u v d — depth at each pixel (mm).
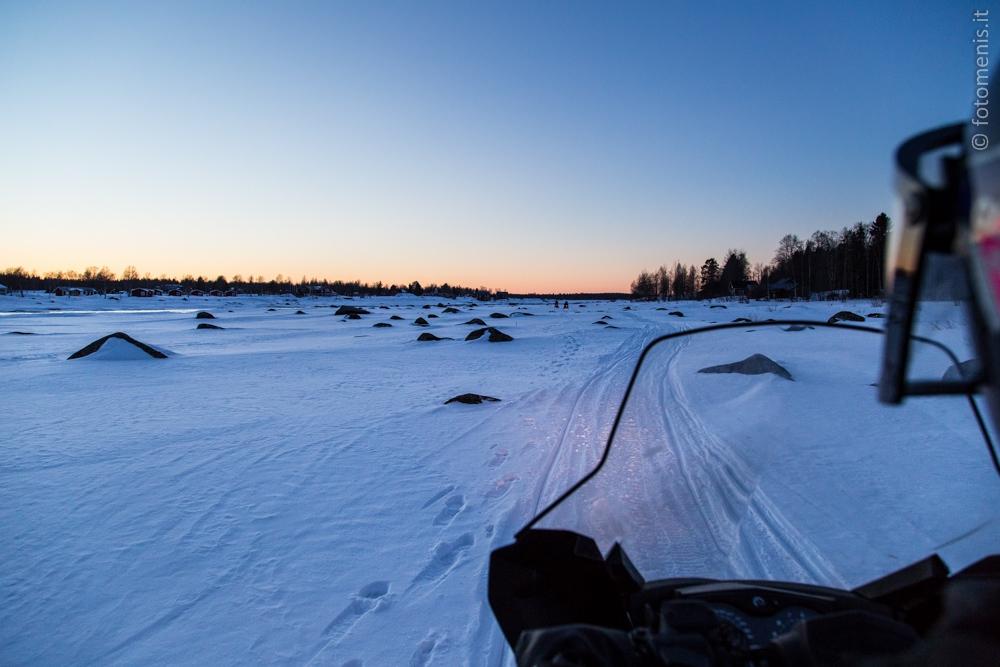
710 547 2459
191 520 4832
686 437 3838
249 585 3750
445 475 5922
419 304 93188
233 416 9094
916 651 958
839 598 1475
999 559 1337
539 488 5297
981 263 629
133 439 7609
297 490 5543
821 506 3127
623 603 1509
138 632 3252
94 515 4961
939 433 4121
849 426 4098
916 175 716
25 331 30453
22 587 3768
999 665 837
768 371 5148
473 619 3252
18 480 5898
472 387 11688
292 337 27266
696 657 1097
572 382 11789
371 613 3371
